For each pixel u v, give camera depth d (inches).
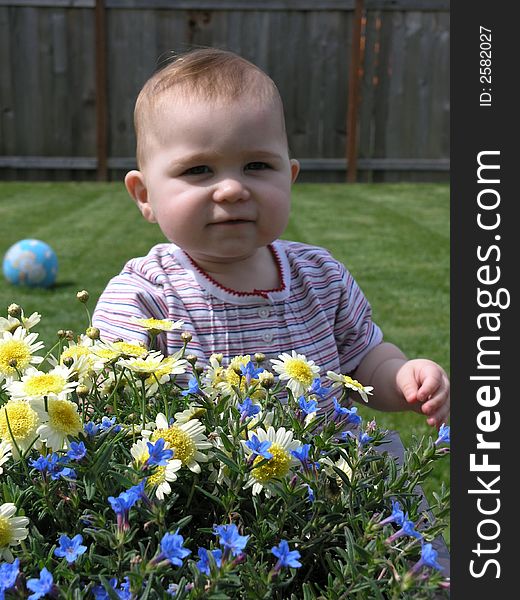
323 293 70.5
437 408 64.2
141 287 65.2
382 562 38.2
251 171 61.9
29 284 173.3
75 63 329.1
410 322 156.0
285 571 41.2
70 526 42.1
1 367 48.8
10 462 44.7
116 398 48.8
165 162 62.0
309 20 331.6
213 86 61.2
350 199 306.2
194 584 35.9
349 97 339.3
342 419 49.2
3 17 323.0
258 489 41.4
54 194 308.2
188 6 327.0
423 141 348.8
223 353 64.2
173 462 40.6
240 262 67.4
